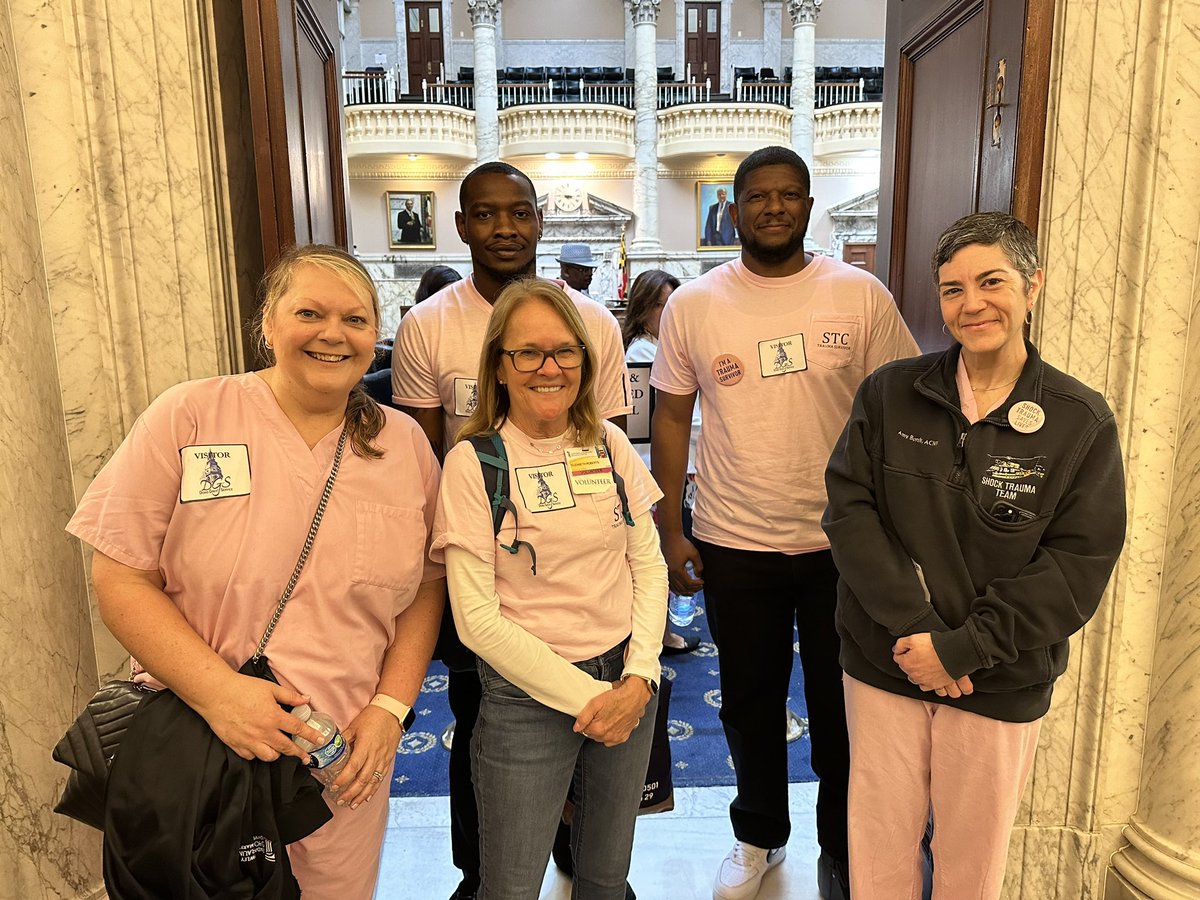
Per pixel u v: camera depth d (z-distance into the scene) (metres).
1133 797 1.94
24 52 1.53
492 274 1.82
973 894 1.46
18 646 1.56
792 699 3.05
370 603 1.28
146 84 1.57
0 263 1.49
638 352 3.18
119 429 1.65
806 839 2.23
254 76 1.56
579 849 1.50
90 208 1.58
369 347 1.24
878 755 1.50
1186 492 1.78
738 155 14.50
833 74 16.44
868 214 14.41
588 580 1.40
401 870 2.13
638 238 14.51
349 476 1.27
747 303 1.87
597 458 1.44
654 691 1.44
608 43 17.52
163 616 1.17
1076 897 1.96
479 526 1.35
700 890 2.05
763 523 1.85
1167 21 1.65
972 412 1.39
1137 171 1.72
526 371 1.36
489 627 1.32
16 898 1.60
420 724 2.94
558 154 14.42
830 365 1.82
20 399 1.53
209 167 1.63
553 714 1.38
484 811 1.41
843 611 1.53
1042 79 1.62
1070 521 1.31
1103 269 1.75
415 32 16.94
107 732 1.18
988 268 1.31
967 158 1.90
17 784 1.58
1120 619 1.86
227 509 1.20
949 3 1.95
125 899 1.12
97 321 1.63
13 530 1.54
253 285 1.83
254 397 1.26
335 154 2.34
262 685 1.16
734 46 17.36
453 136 13.95
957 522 1.38
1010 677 1.35
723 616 1.92
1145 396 1.78
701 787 2.50
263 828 1.14
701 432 1.96
